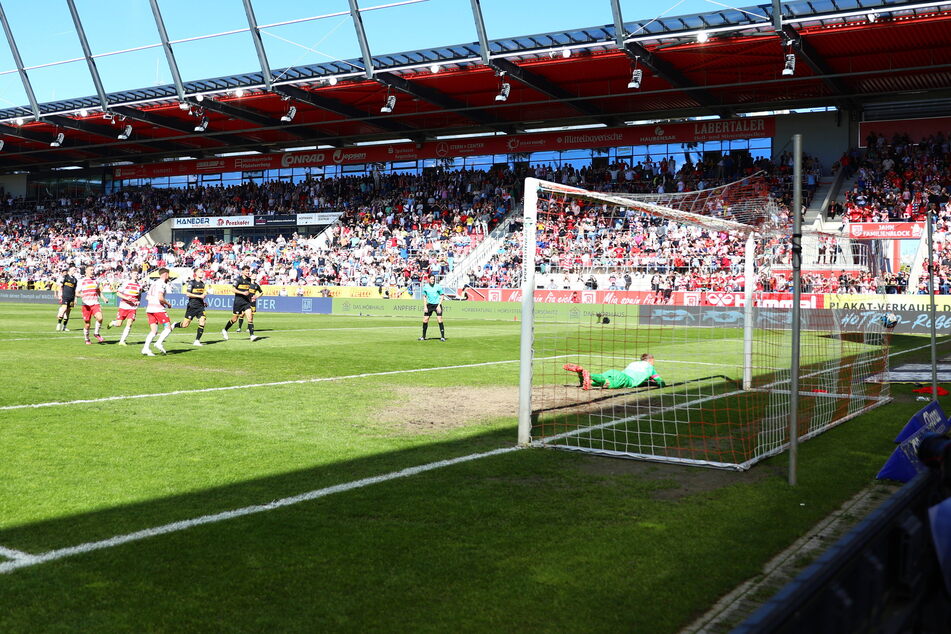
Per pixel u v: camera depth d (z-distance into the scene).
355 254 39.59
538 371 13.22
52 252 48.44
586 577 3.91
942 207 29.91
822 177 34.12
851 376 12.49
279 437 7.25
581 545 4.39
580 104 35.78
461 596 3.65
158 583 3.75
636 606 3.57
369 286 35.72
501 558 4.16
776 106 34.62
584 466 6.38
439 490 5.51
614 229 29.02
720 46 27.08
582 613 3.49
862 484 5.87
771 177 33.94
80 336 18.34
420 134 42.59
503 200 39.94
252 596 3.61
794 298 5.90
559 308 29.92
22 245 50.22
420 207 41.47
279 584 3.76
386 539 4.44
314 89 34.97
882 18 24.36
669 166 37.19
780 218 11.84
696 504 5.27
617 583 3.84
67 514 4.80
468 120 39.78
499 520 4.83
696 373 13.36
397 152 43.22
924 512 2.44
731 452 6.97
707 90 32.28
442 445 7.09
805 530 4.73
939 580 2.39
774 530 4.70
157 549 4.21
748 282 11.27
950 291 26.98
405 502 5.19
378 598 3.62
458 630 3.30
